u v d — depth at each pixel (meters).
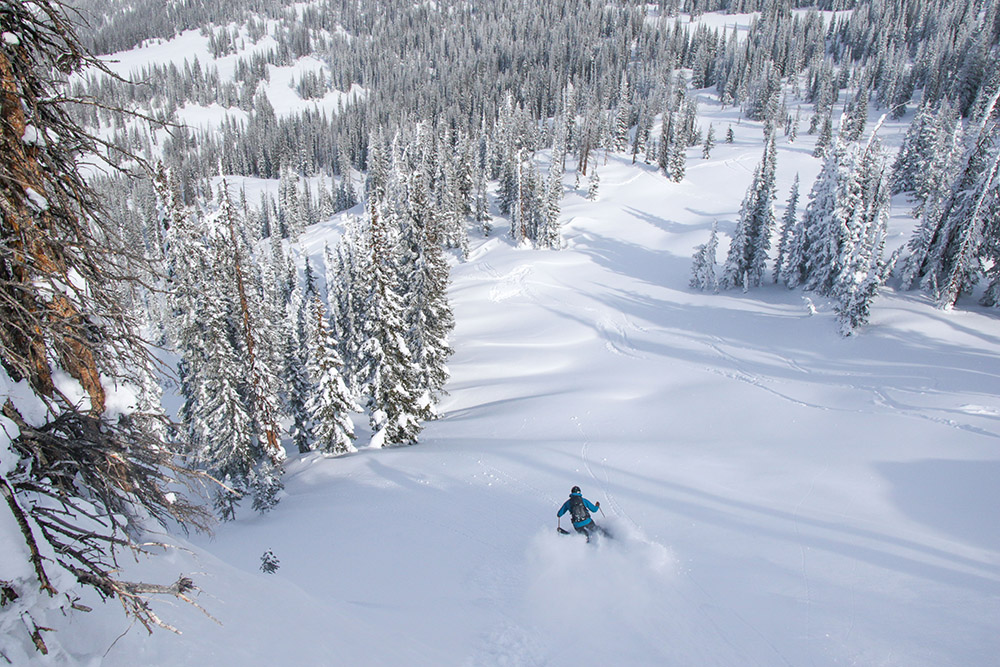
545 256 65.38
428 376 32.16
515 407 30.64
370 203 24.48
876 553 12.00
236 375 23.17
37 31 4.50
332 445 26.75
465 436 27.16
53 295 4.43
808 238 42.31
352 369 35.75
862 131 103.50
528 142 110.62
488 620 9.83
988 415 19.23
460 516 16.08
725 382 29.62
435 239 33.00
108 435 4.83
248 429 23.22
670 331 42.28
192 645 5.08
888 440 18.70
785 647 8.91
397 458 23.20
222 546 16.84
